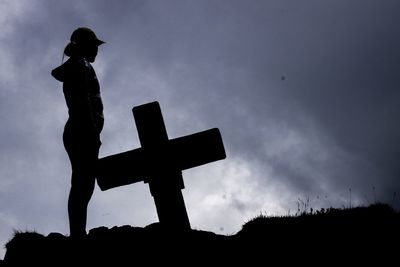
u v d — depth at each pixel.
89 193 5.10
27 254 5.00
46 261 4.88
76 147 5.07
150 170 5.57
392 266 4.68
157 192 5.54
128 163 5.56
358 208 5.86
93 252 4.93
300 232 5.29
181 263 4.82
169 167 5.57
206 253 4.94
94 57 5.43
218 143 5.55
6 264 4.96
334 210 5.88
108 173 5.58
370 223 5.43
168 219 5.47
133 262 4.83
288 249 4.97
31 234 5.30
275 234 5.26
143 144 5.60
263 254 4.91
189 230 5.38
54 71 5.29
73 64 5.20
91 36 5.37
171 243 5.05
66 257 4.89
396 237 5.14
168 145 5.59
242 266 4.77
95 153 5.15
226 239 5.16
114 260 4.85
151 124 5.63
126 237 5.12
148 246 5.00
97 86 5.29
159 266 4.79
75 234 4.98
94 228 5.30
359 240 5.09
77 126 5.09
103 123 5.25
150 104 5.64
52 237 5.20
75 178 5.04
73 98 5.13
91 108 5.13
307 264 4.75
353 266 4.71
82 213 5.03
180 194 5.54
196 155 5.57
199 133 5.56
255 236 5.21
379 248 4.95
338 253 4.90
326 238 5.14
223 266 4.78
